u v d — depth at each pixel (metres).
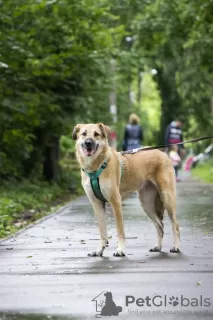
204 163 42.62
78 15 19.03
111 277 7.88
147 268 8.41
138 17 28.50
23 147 20.59
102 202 9.70
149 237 11.45
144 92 73.06
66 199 21.47
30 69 18.06
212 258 9.13
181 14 25.20
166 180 10.02
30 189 20.73
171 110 40.78
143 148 10.25
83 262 8.99
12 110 18.12
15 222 14.38
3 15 17.70
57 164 25.94
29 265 8.84
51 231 12.43
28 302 6.79
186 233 11.79
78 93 22.67
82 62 20.38
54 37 19.56
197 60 27.38
